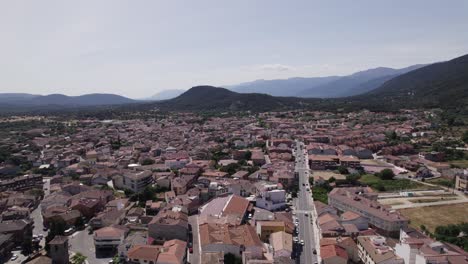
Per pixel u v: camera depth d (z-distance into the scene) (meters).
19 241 143.38
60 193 196.38
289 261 120.38
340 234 140.62
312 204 190.62
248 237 134.12
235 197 180.75
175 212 156.75
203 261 117.81
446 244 127.00
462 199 194.50
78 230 159.25
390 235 147.12
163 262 117.94
